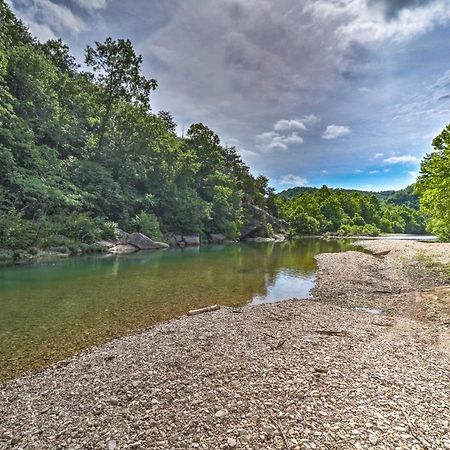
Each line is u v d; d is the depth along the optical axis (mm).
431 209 26719
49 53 58812
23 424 5914
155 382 7223
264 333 10789
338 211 116125
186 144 65938
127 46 47656
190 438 5277
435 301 15828
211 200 65250
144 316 13836
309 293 18906
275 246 55625
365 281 21859
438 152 23797
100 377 7695
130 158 50562
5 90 34031
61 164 38531
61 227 32531
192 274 24016
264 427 5508
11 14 41094
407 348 9750
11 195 30406
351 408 6105
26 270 22766
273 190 101125
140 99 51094
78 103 47562
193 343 9805
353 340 10328
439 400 6492
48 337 11188
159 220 51219
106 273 22953
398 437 5234
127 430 5520
